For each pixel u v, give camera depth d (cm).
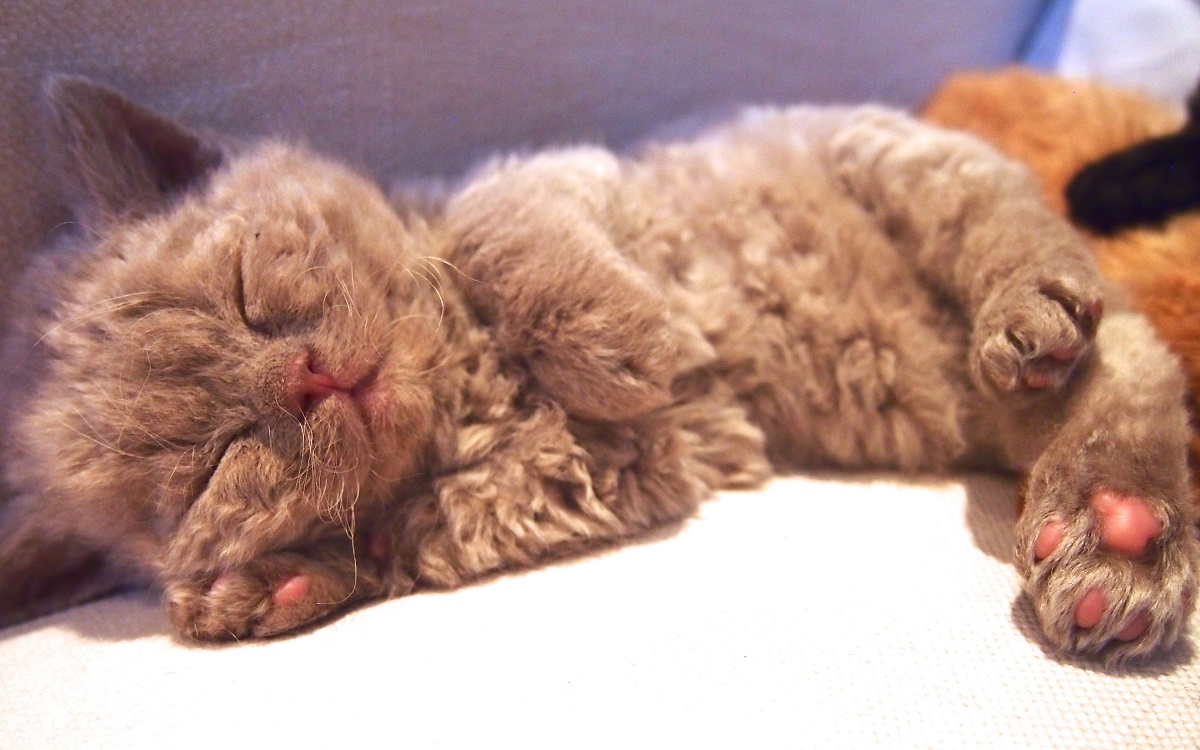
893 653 29
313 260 32
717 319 36
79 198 35
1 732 30
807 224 37
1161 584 29
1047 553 30
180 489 32
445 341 35
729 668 29
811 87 48
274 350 31
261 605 33
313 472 32
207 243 32
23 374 34
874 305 36
